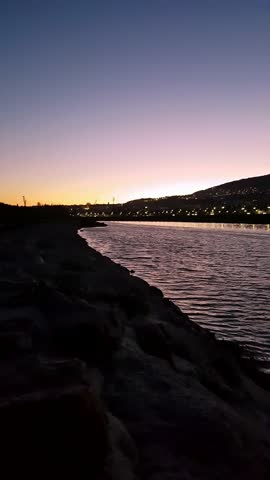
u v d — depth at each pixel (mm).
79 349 7297
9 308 9148
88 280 17312
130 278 20344
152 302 15172
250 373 10297
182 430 5297
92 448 3916
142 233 106812
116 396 6094
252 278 30406
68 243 45375
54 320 8258
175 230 126562
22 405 3750
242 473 4770
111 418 4988
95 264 25828
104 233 106500
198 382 7461
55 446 3713
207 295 23266
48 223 119500
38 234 60375
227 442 5180
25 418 3697
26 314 8609
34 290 9945
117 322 8969
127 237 88438
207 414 5738
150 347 8750
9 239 43625
